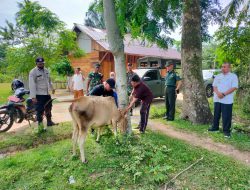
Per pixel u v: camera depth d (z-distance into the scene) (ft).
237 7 35.12
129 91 30.89
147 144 18.83
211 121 26.66
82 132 16.83
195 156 17.38
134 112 34.42
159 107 36.50
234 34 35.60
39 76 22.86
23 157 17.66
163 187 13.87
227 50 36.37
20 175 15.37
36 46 55.21
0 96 53.57
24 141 21.18
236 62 36.94
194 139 21.83
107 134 21.12
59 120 29.73
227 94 21.58
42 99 23.32
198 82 26.73
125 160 16.76
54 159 17.20
